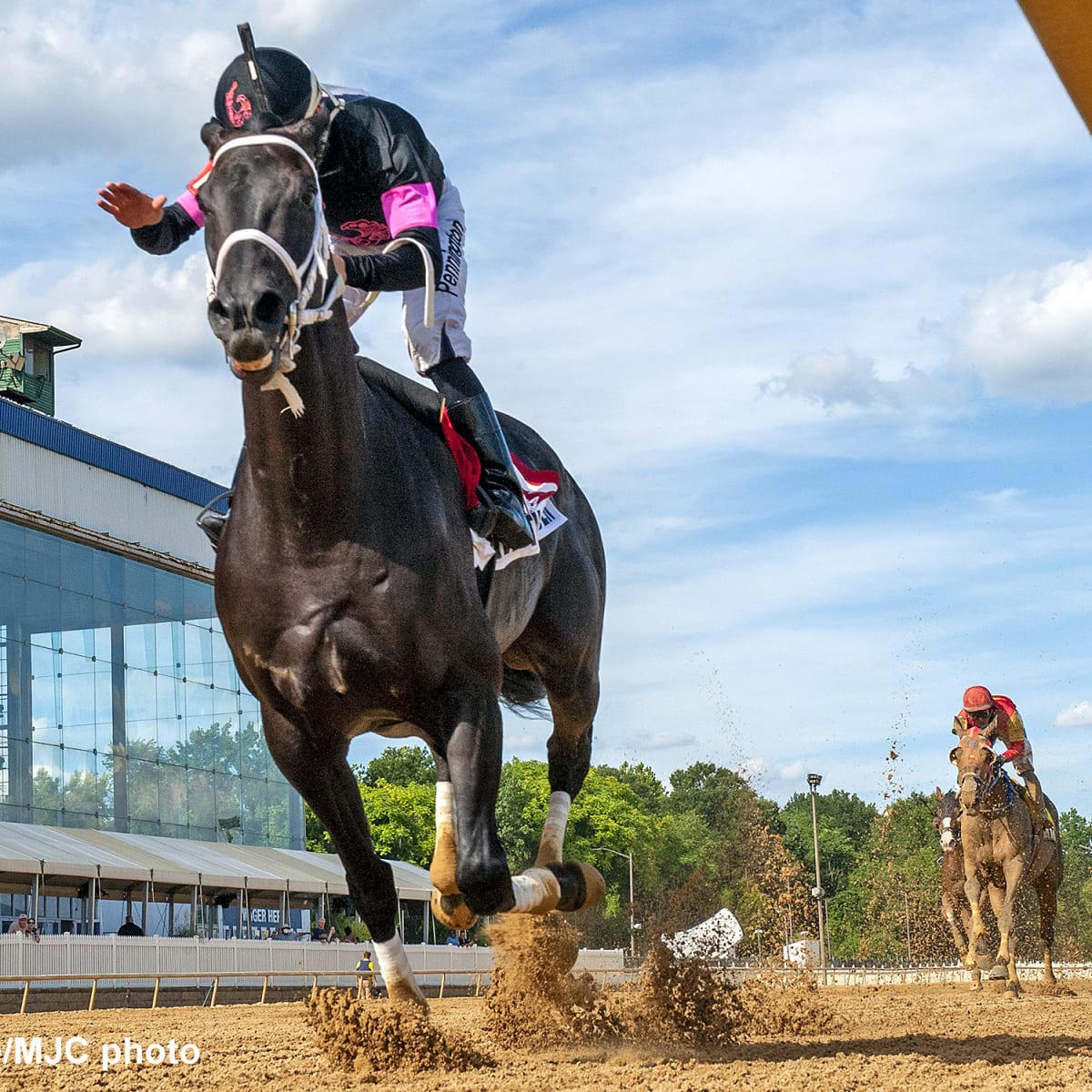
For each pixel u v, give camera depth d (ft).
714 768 312.71
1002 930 45.85
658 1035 20.25
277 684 15.74
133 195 15.81
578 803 261.44
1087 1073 14.96
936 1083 14.10
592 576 21.98
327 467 14.88
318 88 15.81
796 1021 24.59
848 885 280.31
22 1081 16.08
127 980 68.23
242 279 13.53
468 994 83.56
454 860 16.60
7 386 128.77
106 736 103.81
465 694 15.87
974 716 47.14
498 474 17.71
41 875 82.99
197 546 115.96
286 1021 35.70
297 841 122.31
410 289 16.53
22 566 98.53
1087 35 5.56
